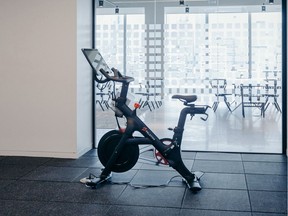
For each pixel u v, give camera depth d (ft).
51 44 15.07
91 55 11.75
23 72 15.30
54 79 15.15
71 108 15.15
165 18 21.90
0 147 15.71
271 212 9.34
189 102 11.61
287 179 12.23
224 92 21.03
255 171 13.29
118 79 11.50
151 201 10.21
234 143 18.25
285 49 16.20
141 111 21.70
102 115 21.26
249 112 21.94
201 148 17.34
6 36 15.30
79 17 15.21
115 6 22.00
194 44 21.07
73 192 10.96
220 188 11.34
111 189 11.26
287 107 15.94
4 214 9.22
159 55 21.42
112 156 11.66
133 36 21.71
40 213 9.30
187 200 10.28
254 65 20.63
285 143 16.21
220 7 21.48
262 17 20.52
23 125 15.49
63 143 15.33
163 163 12.13
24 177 12.51
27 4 15.10
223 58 20.84
